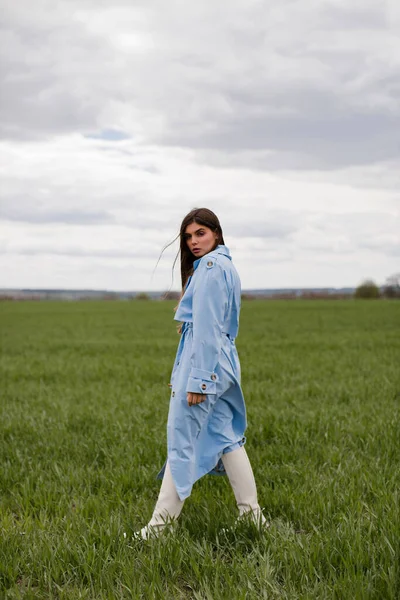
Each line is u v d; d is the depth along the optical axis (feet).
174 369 13.91
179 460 13.37
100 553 12.25
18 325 105.81
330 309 146.30
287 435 21.86
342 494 15.16
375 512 13.98
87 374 42.27
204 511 14.49
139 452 20.03
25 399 32.48
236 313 13.80
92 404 29.91
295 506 14.87
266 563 11.60
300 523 14.19
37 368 46.52
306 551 11.98
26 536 13.37
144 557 12.09
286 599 10.68
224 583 11.41
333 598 10.57
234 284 13.55
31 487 17.08
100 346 64.64
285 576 11.53
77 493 16.69
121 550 12.39
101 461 20.04
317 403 28.78
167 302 223.92
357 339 66.54
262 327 89.92
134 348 62.18
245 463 13.97
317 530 13.00
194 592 10.94
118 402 29.99
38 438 22.77
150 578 11.51
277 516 14.79
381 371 39.75
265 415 24.89
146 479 17.39
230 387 13.84
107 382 38.81
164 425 24.16
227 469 14.01
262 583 11.14
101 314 142.31
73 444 21.57
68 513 15.17
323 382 35.22
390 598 10.41
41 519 14.57
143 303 218.59
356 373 39.04
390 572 10.89
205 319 12.95
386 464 17.75
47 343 69.72
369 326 89.66
